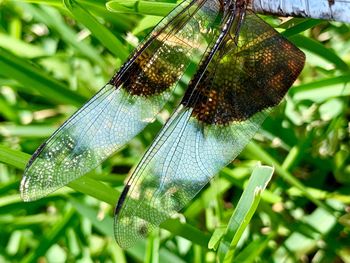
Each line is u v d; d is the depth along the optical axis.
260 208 0.12
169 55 0.10
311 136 0.12
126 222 0.09
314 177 0.13
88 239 0.13
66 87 0.12
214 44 0.09
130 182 0.09
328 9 0.09
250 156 0.12
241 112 0.09
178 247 0.12
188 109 0.09
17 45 0.14
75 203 0.12
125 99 0.10
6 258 0.13
